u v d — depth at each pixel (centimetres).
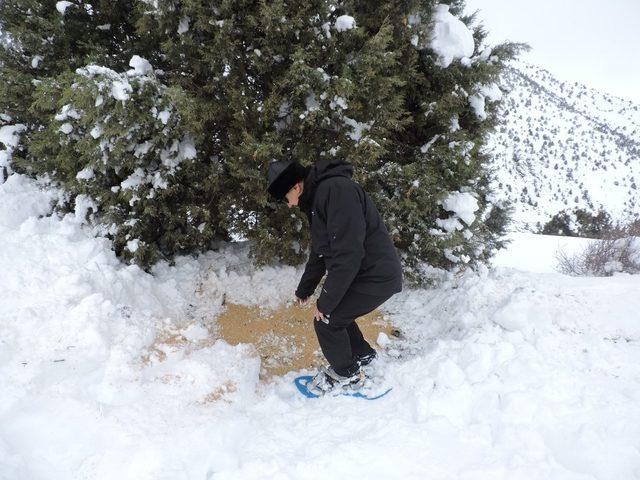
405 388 240
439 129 409
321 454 188
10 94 325
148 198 319
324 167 207
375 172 372
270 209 368
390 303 379
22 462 168
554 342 257
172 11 301
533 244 1364
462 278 373
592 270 755
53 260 297
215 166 340
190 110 288
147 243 345
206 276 362
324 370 253
